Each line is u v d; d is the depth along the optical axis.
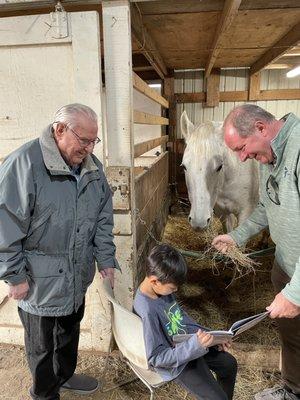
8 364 2.02
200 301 2.65
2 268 1.22
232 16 2.16
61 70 1.70
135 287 2.03
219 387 1.30
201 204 2.23
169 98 5.43
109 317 2.02
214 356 1.41
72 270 1.36
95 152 1.78
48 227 1.29
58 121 1.20
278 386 1.73
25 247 1.32
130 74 1.71
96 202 1.40
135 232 2.01
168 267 1.20
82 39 1.63
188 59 4.47
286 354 1.62
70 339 1.51
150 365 1.24
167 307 1.32
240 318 2.44
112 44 1.68
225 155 2.42
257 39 3.34
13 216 1.20
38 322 1.39
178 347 1.20
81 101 1.72
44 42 1.66
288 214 1.27
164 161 4.47
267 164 1.32
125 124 1.76
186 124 2.69
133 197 1.89
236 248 1.86
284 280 1.47
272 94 5.38
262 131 1.21
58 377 1.53
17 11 1.96
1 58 1.72
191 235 4.14
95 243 1.55
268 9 2.34
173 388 1.81
